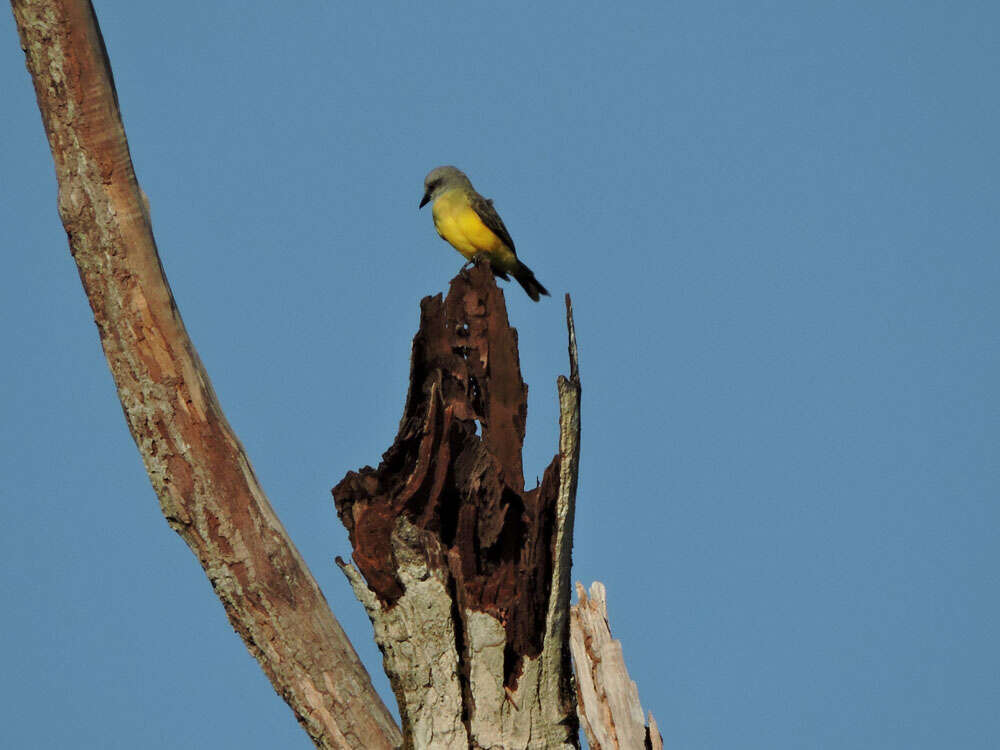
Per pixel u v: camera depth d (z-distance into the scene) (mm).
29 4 10422
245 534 10945
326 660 11031
